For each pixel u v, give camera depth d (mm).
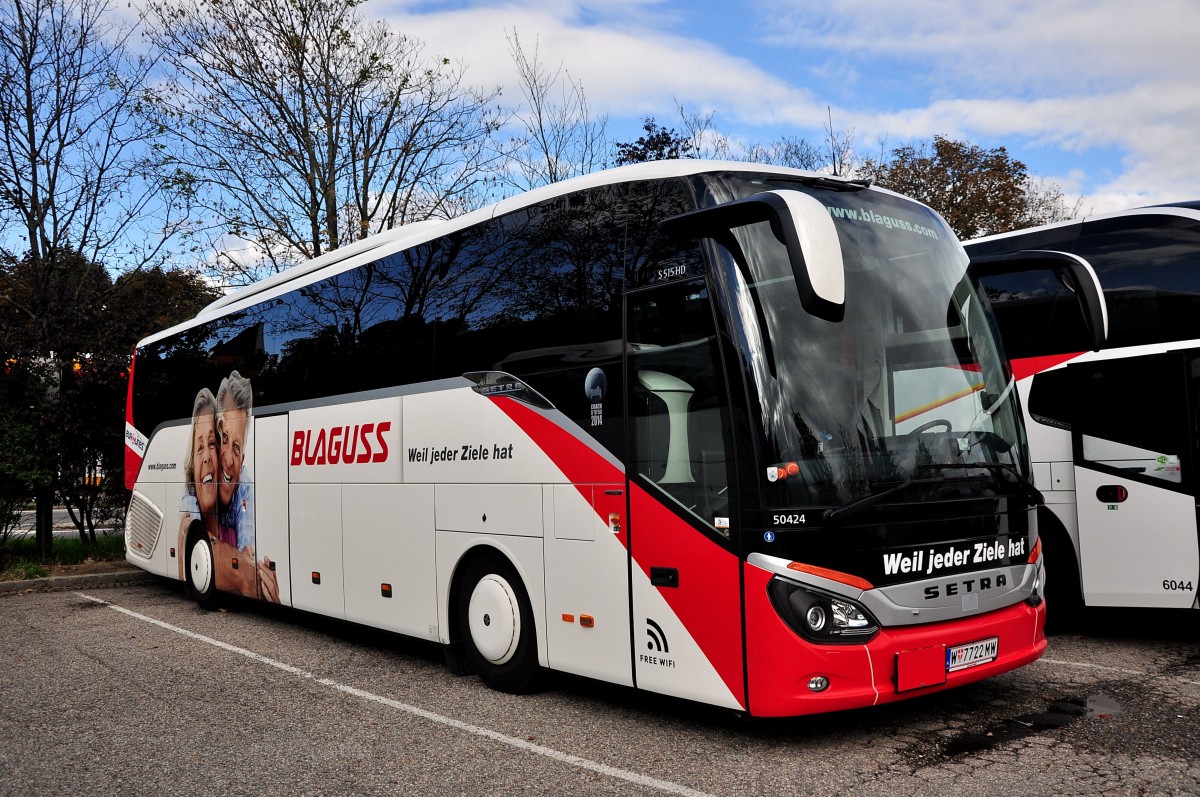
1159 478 7699
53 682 7449
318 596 8727
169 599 12211
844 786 4566
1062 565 8281
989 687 6355
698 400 5176
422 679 7289
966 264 6102
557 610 6047
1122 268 8156
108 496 15180
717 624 4984
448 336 7188
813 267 4344
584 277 6043
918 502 4996
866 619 4793
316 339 8961
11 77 14266
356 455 8195
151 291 15703
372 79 18703
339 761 5305
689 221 5156
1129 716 5598
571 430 5988
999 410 5688
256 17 18297
